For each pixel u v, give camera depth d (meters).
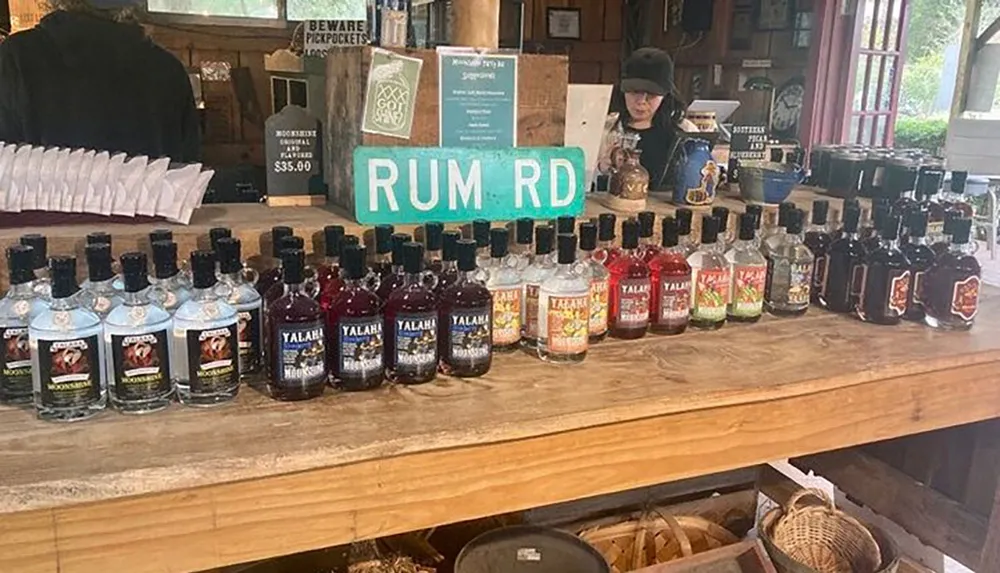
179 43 4.18
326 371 1.28
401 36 2.81
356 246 1.26
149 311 1.20
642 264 1.59
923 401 1.59
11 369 1.21
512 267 1.50
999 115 5.21
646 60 2.79
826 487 2.61
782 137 4.60
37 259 1.24
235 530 1.10
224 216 1.58
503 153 1.61
